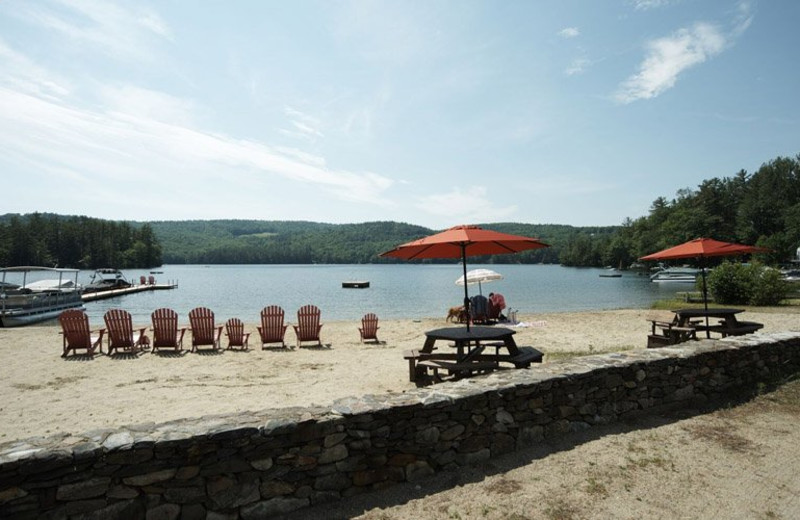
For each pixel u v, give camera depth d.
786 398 5.90
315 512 3.45
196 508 3.20
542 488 3.71
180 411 6.43
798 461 4.07
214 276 92.38
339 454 3.64
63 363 9.95
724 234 70.19
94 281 50.97
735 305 21.14
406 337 14.15
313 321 12.30
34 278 79.38
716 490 3.61
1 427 5.79
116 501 3.02
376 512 3.44
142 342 11.78
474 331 7.64
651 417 5.38
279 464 3.44
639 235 95.31
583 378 5.00
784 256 62.53
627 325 16.27
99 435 3.19
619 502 3.46
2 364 9.84
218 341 11.80
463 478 3.93
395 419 3.87
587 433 4.88
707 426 5.02
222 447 3.28
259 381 8.24
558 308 26.67
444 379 7.68
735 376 6.26
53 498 2.88
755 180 84.75
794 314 16.95
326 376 8.62
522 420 4.56
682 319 10.28
